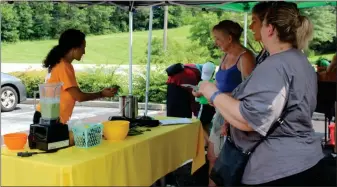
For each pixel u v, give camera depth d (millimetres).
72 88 2881
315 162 1720
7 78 8219
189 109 4066
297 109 1683
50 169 1879
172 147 2822
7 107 8211
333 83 4090
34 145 2178
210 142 3230
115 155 2160
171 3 4875
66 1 4520
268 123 1638
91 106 9109
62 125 2203
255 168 1763
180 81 4031
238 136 1850
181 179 3844
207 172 4023
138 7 5270
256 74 1684
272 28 1729
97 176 2020
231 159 1843
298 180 1688
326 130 4590
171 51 13109
